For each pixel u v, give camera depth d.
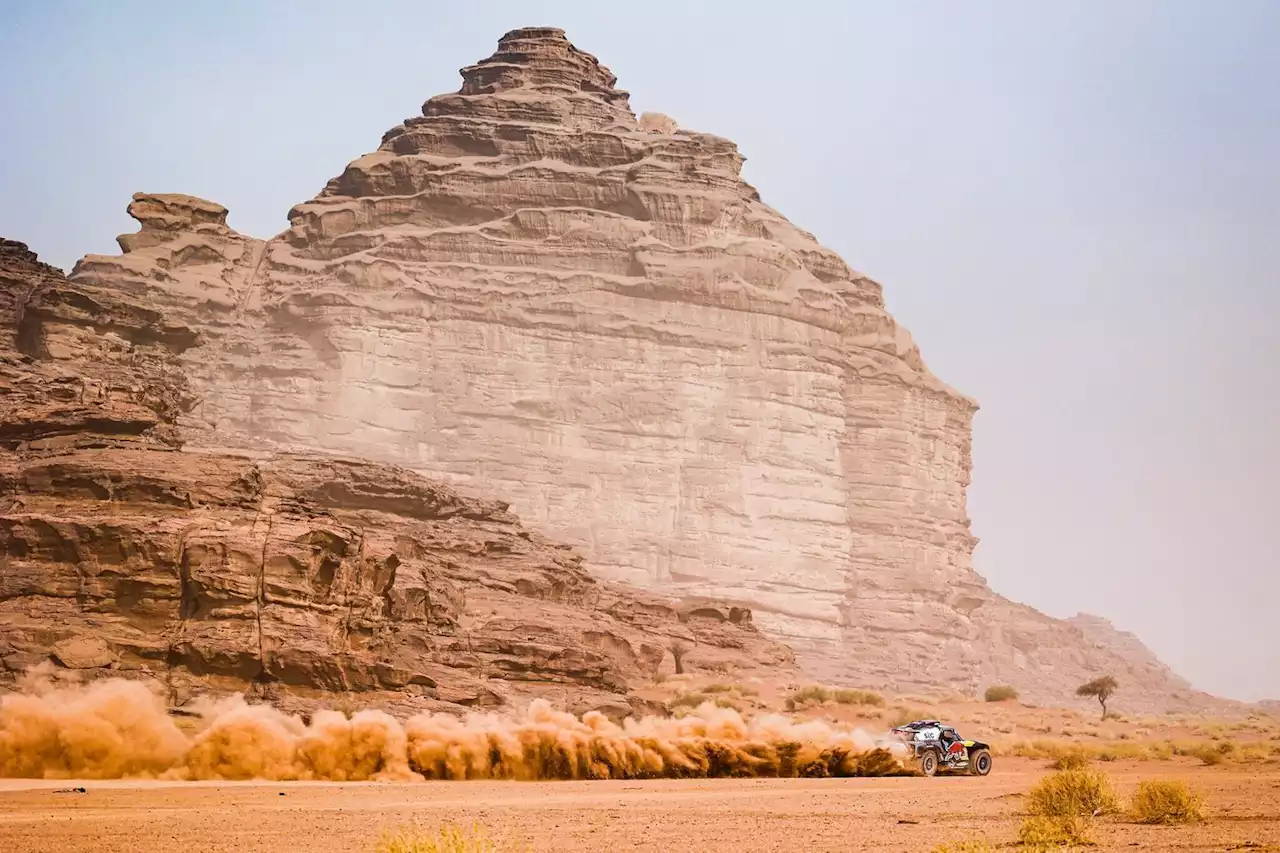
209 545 70.44
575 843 31.58
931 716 126.81
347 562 75.38
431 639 89.25
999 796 46.03
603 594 152.88
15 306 122.44
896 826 35.50
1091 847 30.61
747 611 177.38
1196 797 37.12
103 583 69.88
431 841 25.62
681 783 54.69
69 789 44.72
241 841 31.09
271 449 182.50
